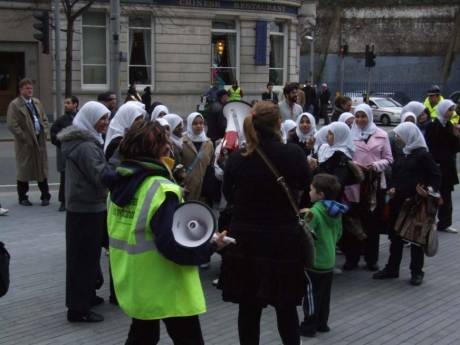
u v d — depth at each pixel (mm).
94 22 27828
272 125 4371
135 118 5988
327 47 49375
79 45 27359
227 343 5234
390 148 7566
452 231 9430
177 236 3598
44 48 19719
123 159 3900
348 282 7020
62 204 10477
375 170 7152
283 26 33219
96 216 5516
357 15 49406
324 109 30469
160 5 28625
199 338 3902
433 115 10930
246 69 31406
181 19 29266
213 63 30672
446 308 6180
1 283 4340
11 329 5484
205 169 6891
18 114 10633
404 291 6703
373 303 6309
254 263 4258
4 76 27062
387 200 7164
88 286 5598
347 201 6961
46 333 5398
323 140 7328
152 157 3820
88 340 5254
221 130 11195
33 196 11969
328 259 5359
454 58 47625
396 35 49125
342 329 5613
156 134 3816
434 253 6633
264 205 4281
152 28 28891
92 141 5402
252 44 31375
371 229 7355
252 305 4449
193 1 29281
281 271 4242
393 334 5504
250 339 4500
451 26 48000
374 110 33812
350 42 49281
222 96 11602
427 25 48531
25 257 7770
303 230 4340
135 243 3717
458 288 6816
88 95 27766
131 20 28594
